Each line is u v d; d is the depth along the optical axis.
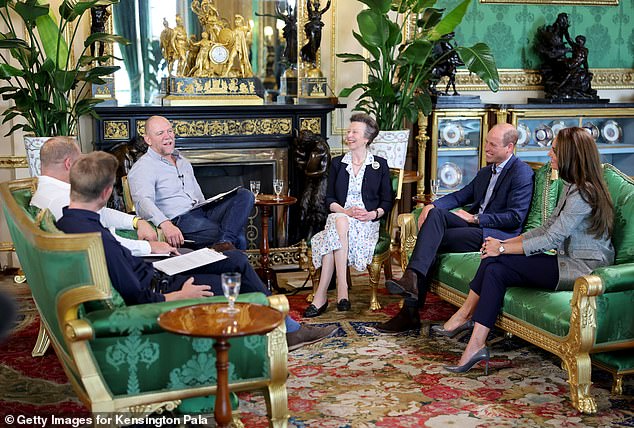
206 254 3.77
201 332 2.44
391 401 3.60
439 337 4.52
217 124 5.95
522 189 4.59
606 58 7.43
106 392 2.71
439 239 4.57
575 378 3.48
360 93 6.69
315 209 5.89
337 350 4.30
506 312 3.95
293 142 6.09
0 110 5.86
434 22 6.09
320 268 5.13
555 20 7.20
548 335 3.63
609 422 3.37
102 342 2.71
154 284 3.63
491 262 3.98
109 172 3.02
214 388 2.87
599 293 3.39
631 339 3.54
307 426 3.32
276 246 6.34
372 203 5.11
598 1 7.29
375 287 5.05
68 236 2.61
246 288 3.98
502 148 4.66
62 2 5.48
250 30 6.41
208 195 6.18
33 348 4.27
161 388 2.80
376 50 5.93
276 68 6.55
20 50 5.16
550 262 3.87
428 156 6.64
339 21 6.55
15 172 5.91
